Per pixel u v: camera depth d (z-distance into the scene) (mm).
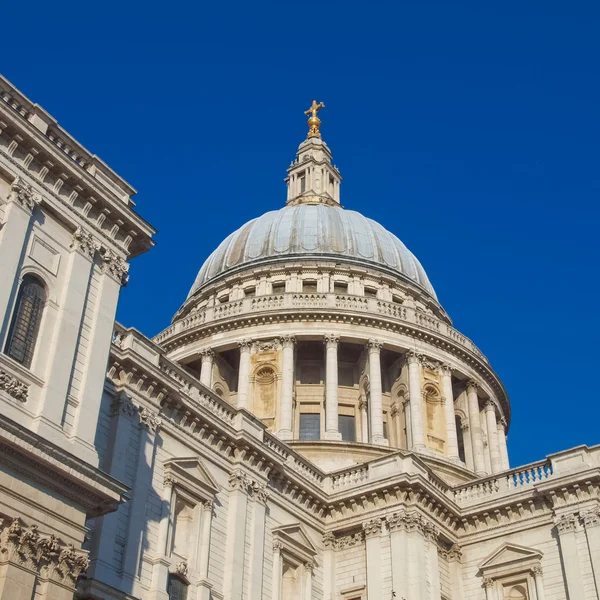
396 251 82938
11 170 30688
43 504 26812
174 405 41844
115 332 40781
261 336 69688
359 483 50062
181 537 40250
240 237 84312
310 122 99750
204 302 79812
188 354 71562
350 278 76750
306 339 70188
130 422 38875
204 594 39250
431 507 48812
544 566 46438
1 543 25203
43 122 32875
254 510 44344
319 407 69375
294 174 94500
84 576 33312
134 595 35531
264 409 67625
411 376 68875
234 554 41812
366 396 69062
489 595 47281
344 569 48125
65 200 32594
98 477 28531
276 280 76688
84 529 27969
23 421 27766
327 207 86375
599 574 43625
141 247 35781
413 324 70750
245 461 44969
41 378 29141
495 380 75750
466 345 74438
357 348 71250
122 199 35344
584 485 46219
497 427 76125
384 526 47531
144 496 38094
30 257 30500
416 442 65125
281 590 44438
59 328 30391
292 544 46312
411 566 45688
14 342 28938
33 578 25578
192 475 41125
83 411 29984
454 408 72562
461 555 49781
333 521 49531
